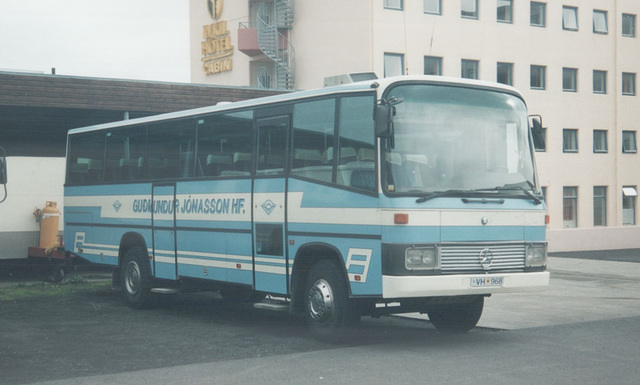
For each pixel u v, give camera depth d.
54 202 19.66
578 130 44.25
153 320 12.74
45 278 19.45
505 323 12.07
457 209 9.62
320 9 40.34
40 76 19.94
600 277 20.94
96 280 19.05
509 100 10.48
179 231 13.28
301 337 10.90
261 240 11.46
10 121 21.17
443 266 9.49
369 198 9.69
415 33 38.06
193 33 50.84
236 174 12.04
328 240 10.26
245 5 46.53
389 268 9.38
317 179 10.51
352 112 10.11
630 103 46.16
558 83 43.25
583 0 44.22
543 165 42.97
